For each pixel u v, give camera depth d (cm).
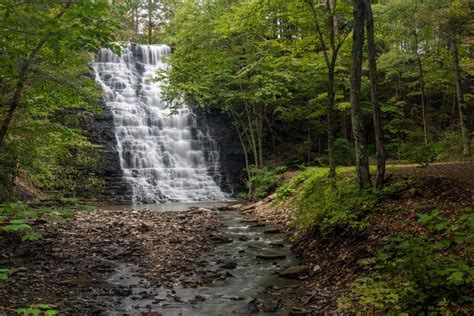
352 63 1051
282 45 1563
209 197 2559
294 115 2611
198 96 2233
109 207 2097
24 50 669
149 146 2720
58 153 1392
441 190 948
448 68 2352
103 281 802
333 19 1312
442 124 3011
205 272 869
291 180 1816
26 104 994
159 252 1030
